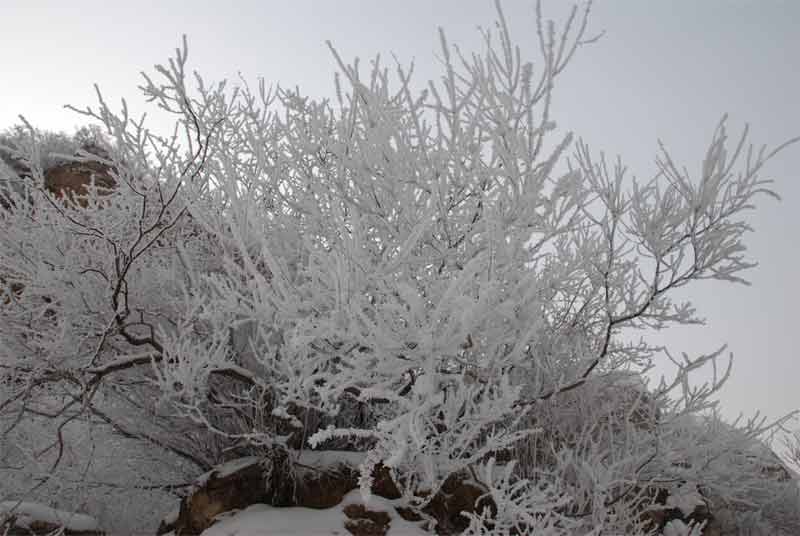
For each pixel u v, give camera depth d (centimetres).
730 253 343
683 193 347
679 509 461
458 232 355
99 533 476
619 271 409
